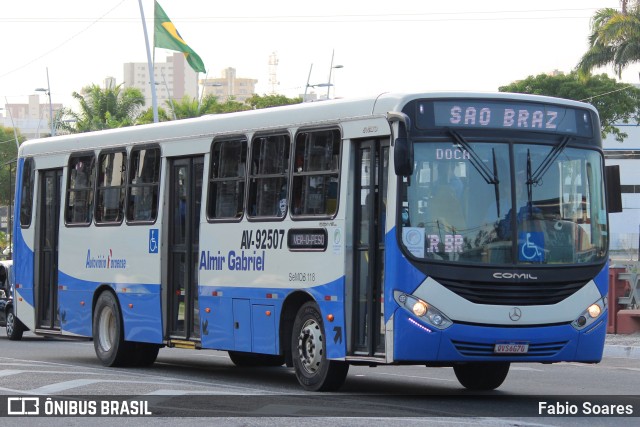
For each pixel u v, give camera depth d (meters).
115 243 23.17
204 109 83.06
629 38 65.06
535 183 16.55
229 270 19.77
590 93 84.75
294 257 18.19
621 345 28.94
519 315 16.12
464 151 16.39
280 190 18.67
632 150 106.25
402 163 15.77
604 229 17.05
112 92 87.38
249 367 24.06
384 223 16.56
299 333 18.17
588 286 16.64
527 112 16.77
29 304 26.31
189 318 21.03
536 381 21.03
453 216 16.20
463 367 19.11
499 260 16.17
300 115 18.36
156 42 48.59
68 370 21.80
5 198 120.81
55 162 25.53
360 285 17.09
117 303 23.16
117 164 23.34
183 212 21.39
